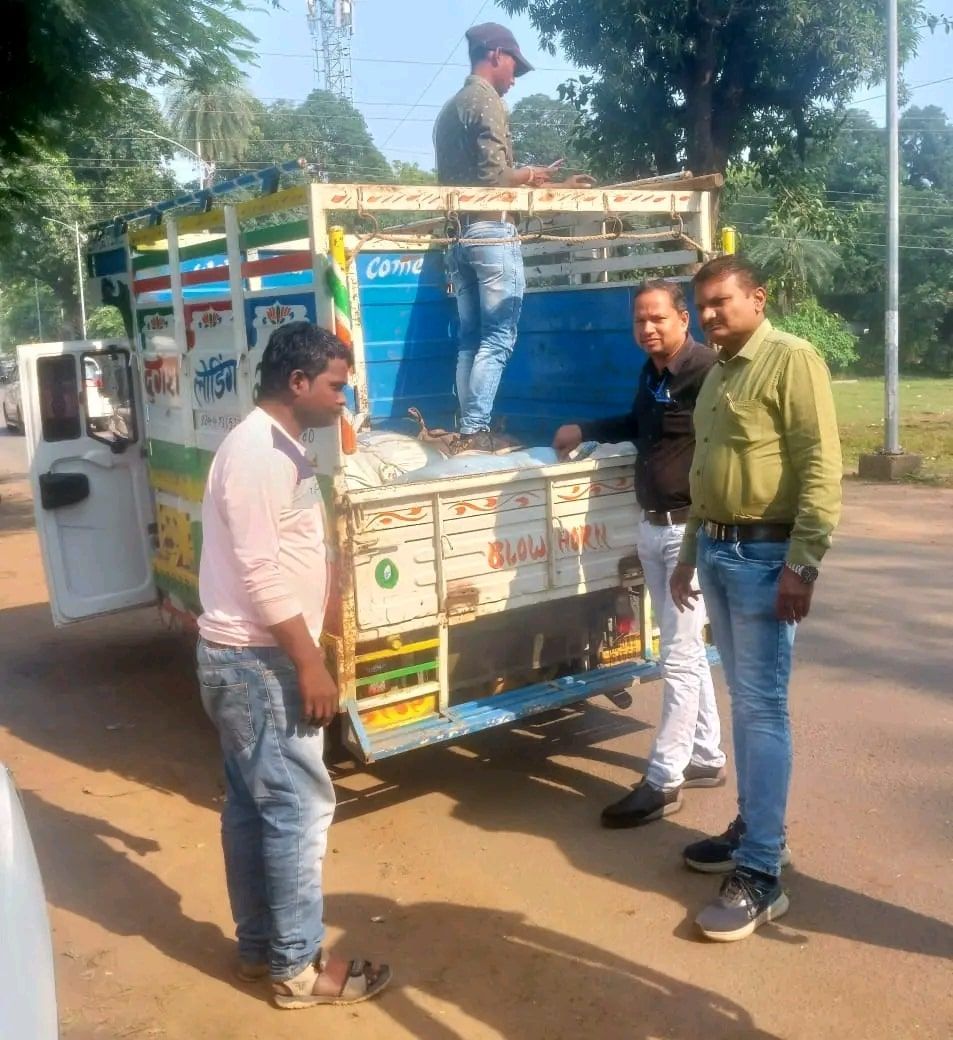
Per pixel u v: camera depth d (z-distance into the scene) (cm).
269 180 453
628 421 479
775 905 370
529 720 574
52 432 607
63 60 820
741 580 361
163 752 548
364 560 414
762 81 1647
